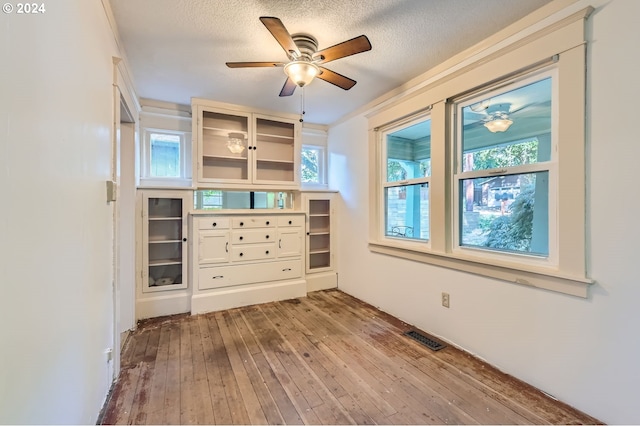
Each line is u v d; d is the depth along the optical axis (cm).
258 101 329
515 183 200
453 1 169
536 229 188
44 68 91
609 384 149
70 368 111
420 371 200
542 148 184
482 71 209
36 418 85
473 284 220
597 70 151
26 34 81
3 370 69
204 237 315
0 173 69
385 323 283
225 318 297
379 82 280
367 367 205
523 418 155
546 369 175
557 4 168
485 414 158
